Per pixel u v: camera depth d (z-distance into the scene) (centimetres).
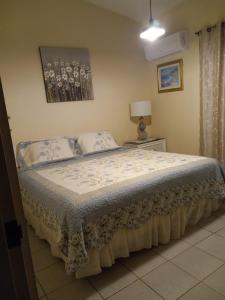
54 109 349
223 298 162
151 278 186
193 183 243
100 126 396
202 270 190
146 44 420
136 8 375
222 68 315
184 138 397
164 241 227
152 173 226
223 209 288
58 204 188
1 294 57
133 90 426
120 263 207
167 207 223
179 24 366
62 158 309
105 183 210
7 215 59
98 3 364
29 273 70
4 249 57
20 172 279
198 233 243
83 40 363
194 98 368
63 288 184
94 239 177
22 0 312
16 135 324
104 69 389
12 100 317
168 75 401
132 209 200
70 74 355
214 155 342
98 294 175
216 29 312
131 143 405
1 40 304
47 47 332
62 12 341
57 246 189
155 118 443
